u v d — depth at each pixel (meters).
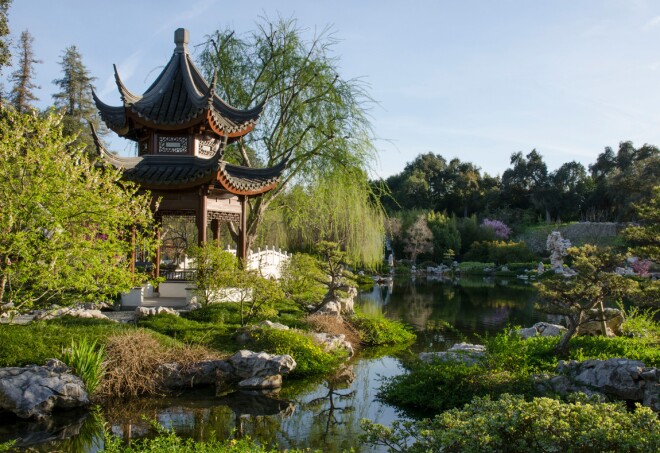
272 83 21.00
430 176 84.88
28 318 13.42
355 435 8.91
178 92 17.20
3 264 10.59
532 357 12.53
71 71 40.28
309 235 27.11
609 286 12.91
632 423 5.22
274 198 22.58
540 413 5.27
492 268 56.22
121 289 11.30
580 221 72.69
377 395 11.45
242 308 14.98
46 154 10.14
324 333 15.73
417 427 6.09
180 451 6.48
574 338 13.93
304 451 7.99
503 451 5.20
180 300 16.97
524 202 80.56
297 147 21.45
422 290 37.72
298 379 12.62
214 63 21.59
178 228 30.38
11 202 9.84
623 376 9.91
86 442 8.30
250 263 18.38
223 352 12.38
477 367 10.71
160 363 11.19
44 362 10.15
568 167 77.19
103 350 10.93
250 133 21.80
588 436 4.82
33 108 10.88
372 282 44.09
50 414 9.43
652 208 14.05
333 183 21.19
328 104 21.17
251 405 10.46
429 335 19.36
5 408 9.16
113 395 10.41
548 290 13.41
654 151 75.25
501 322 22.56
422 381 11.20
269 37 21.66
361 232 22.95
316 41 21.62
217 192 17.00
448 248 60.81
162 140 16.53
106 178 11.22
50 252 10.27
